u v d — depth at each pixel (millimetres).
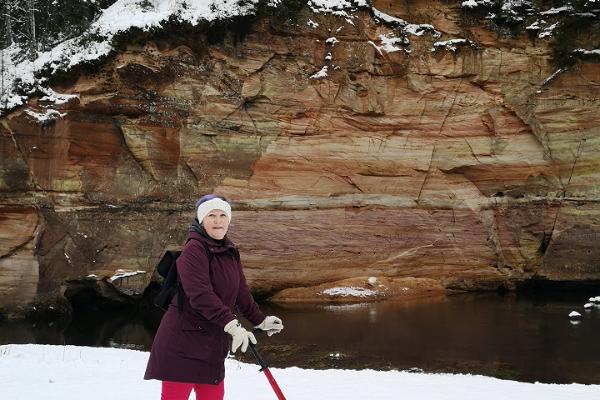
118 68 18312
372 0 21438
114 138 18406
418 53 21312
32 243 17172
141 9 19297
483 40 21641
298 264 19953
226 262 3793
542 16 21688
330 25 20672
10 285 16844
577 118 21562
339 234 20469
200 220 3836
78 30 19406
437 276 21094
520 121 21688
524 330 13945
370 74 20969
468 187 21734
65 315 17219
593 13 21469
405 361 10875
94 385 6266
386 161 21125
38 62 18078
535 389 6906
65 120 17656
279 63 20219
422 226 21172
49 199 17500
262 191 19984
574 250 21234
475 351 11727
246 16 19500
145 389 6074
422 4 21594
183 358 3658
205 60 19469
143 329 15180
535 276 21453
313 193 20469
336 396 6152
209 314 3562
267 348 12000
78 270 17656
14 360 7984
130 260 18297
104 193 18219
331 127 20719
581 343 12445
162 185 18938
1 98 17359
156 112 18828
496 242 21500
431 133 21453
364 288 19859
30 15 19969
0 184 16984
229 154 19703
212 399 3795
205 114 19453
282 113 20266
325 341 12750
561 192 21609
